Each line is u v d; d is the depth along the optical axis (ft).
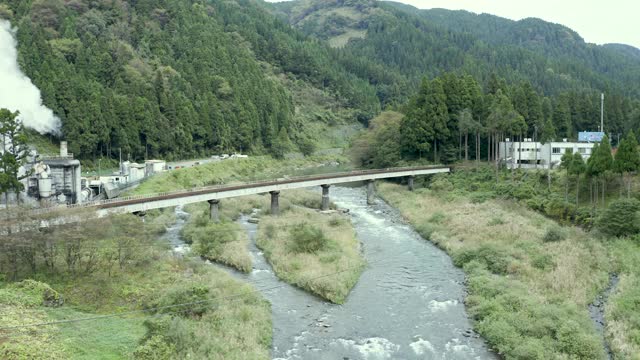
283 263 182.39
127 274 155.84
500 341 124.88
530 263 177.99
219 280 158.10
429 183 351.25
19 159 221.87
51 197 221.66
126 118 397.60
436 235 228.02
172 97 461.37
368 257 201.98
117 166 395.34
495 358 120.06
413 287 167.73
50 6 522.47
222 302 142.51
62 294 136.67
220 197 244.22
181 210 289.53
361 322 140.26
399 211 298.35
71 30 488.02
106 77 454.81
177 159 449.06
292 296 158.51
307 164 563.48
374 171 332.19
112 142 394.52
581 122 424.87
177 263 174.60
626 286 155.12
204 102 491.31
